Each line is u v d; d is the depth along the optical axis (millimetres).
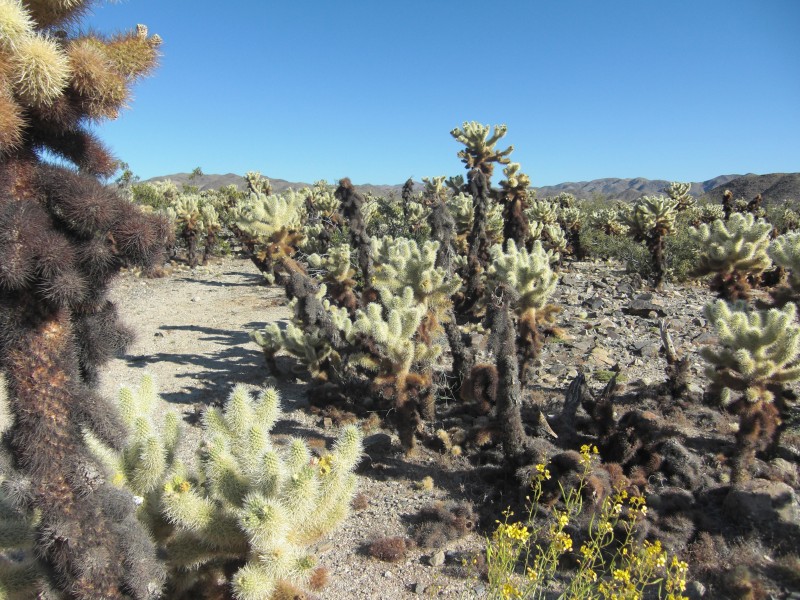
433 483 5934
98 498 2729
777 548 4414
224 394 9000
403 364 6363
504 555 3439
